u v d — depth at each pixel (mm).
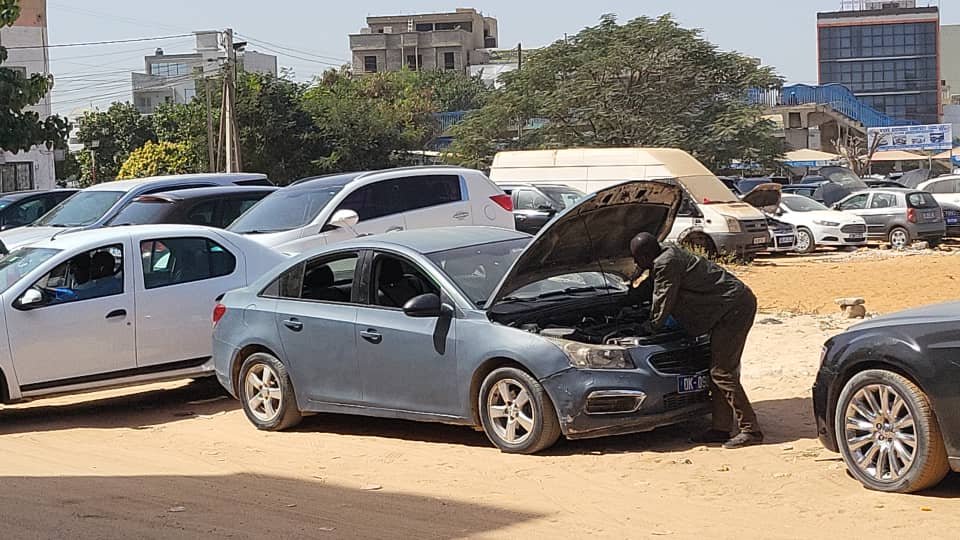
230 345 10484
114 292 11312
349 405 9695
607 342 8594
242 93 57812
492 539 6492
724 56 53062
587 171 28516
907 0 133500
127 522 7039
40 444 10055
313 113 59781
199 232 11969
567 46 54562
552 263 9219
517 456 8656
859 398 7309
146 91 105000
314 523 6945
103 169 74000
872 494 7148
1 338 10812
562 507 7195
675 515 6922
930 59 131000
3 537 6715
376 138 59812
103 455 9430
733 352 8648
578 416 8398
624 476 7949
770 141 51438
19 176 46031
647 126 51000
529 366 8531
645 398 8438
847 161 71438
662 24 53500
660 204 9336
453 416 9047
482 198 17406
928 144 76375
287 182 58094
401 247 9500
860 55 132500
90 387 11227
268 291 10367
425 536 6586
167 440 10055
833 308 17188
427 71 107250
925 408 6895
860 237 28781
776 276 22812
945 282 20516
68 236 11852
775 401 10328
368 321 9484
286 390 10094
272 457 9141
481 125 55281
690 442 8898
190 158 59250
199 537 6652
